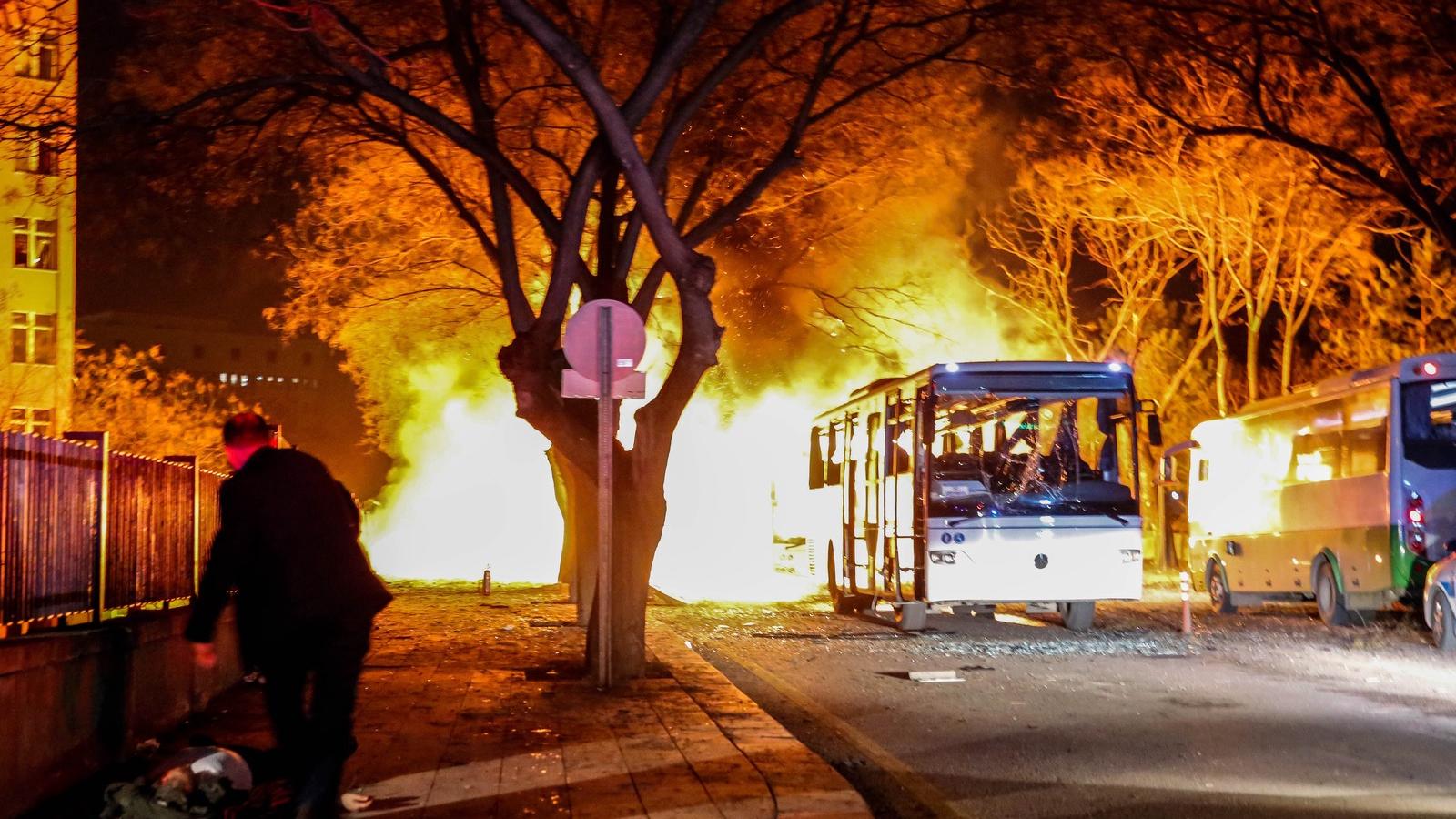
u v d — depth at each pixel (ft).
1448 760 31.83
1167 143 104.88
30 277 170.60
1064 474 67.72
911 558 69.97
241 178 52.49
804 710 41.93
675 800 25.71
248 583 22.98
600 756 30.35
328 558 22.95
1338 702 42.22
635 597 45.21
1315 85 81.71
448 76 55.21
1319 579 74.23
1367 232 114.42
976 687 46.91
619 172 51.06
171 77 49.78
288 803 24.21
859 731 37.63
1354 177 72.49
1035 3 52.65
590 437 46.14
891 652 60.03
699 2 43.04
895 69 56.13
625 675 44.93
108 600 32.32
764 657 58.23
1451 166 77.25
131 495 34.65
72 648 26.55
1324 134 82.79
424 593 102.94
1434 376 67.21
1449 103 72.28
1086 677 49.37
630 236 51.06
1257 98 69.87
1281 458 79.20
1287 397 79.30
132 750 30.53
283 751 23.35
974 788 29.35
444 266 73.41
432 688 42.70
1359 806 26.66
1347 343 130.00
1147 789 28.73
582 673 46.42
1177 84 96.48
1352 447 71.00
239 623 23.07
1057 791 28.81
